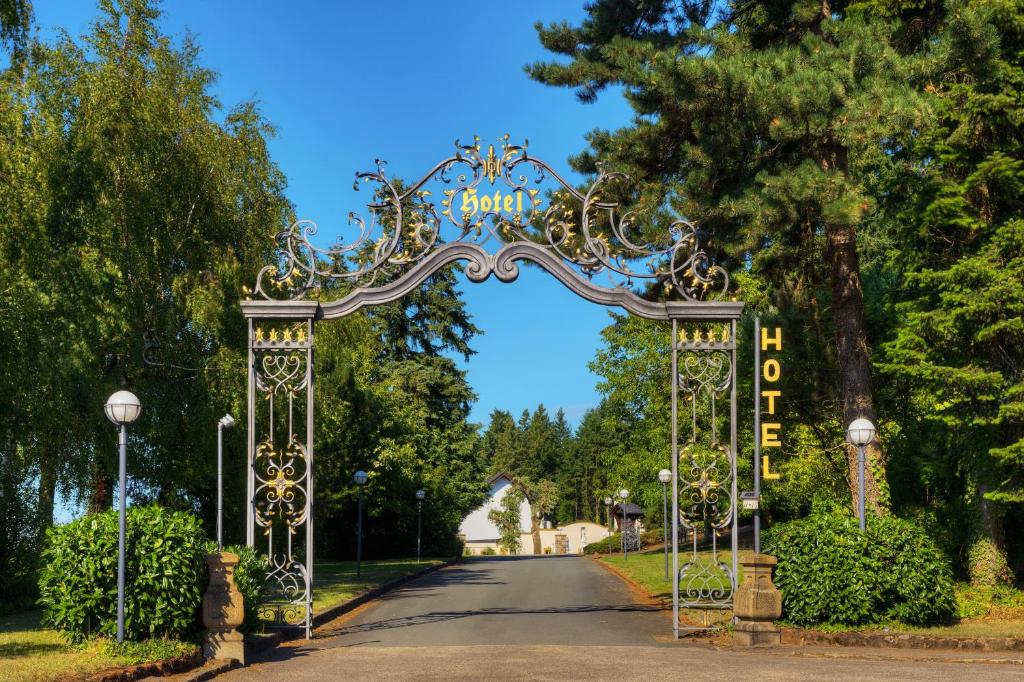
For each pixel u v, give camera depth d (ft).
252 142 77.41
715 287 67.36
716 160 56.49
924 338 58.08
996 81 56.75
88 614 37.88
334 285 88.84
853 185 52.85
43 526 60.85
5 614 55.26
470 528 284.61
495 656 39.19
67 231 65.98
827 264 62.13
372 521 138.41
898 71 51.80
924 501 70.33
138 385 66.28
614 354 129.49
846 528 44.98
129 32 72.33
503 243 49.42
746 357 74.23
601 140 65.10
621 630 49.62
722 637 45.44
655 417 126.82
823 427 82.17
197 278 70.44
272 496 48.29
